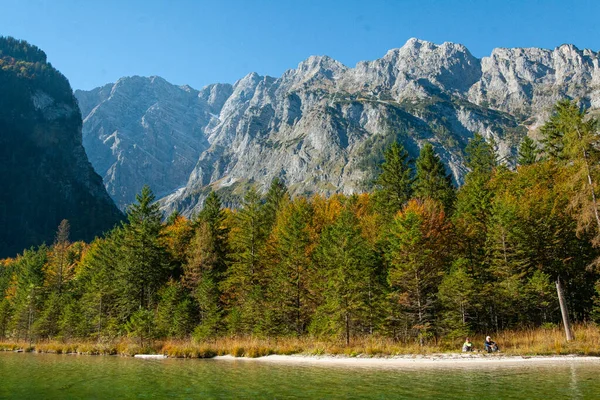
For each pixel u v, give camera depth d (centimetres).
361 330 4141
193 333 4978
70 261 9825
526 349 3194
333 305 3978
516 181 6269
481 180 5794
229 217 8006
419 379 2258
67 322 6116
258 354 3878
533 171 6238
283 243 5244
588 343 3162
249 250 5859
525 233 4434
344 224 4484
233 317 4756
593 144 3347
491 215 4944
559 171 5794
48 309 6712
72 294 7338
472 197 5434
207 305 5141
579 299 4406
